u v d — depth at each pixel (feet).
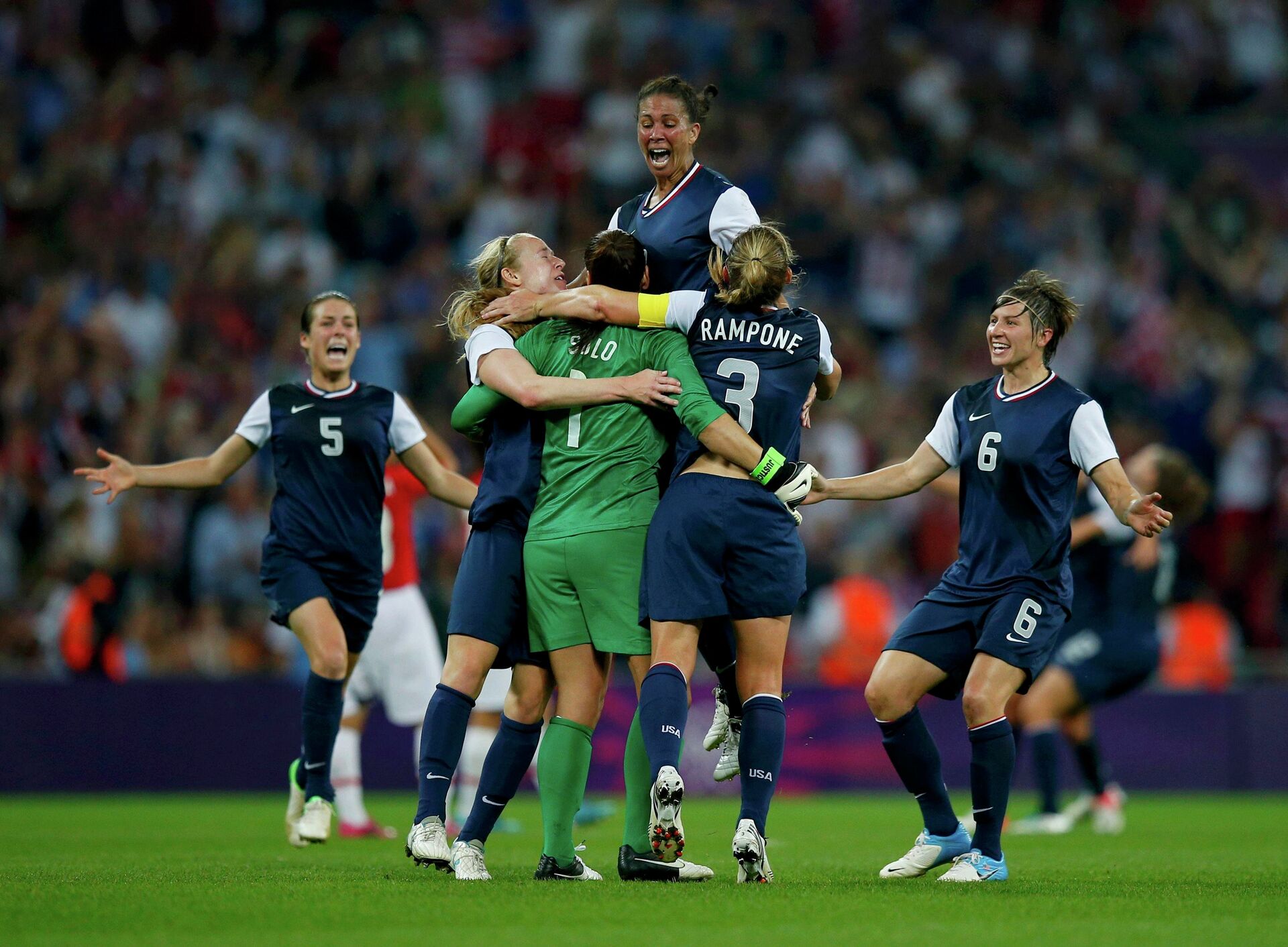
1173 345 222.07
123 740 142.31
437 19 236.63
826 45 250.16
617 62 231.71
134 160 206.08
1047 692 110.83
